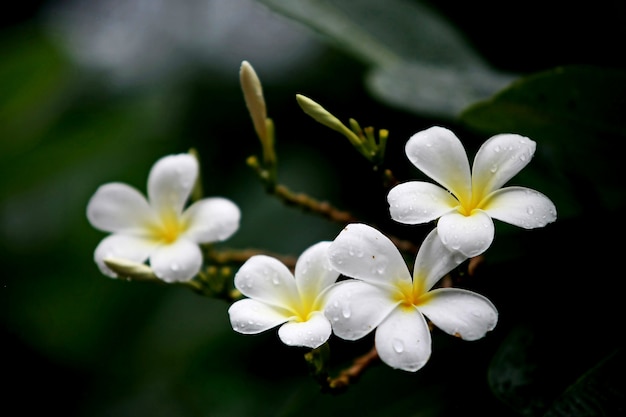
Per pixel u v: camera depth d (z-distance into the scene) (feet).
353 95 3.38
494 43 3.16
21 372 3.36
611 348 2.57
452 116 2.99
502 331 2.75
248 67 2.71
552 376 2.55
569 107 2.72
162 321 3.34
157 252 2.67
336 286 2.43
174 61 3.65
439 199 2.42
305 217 3.32
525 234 2.73
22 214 3.49
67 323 3.38
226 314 3.30
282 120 3.44
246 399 3.19
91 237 3.44
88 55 3.77
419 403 2.80
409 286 2.38
